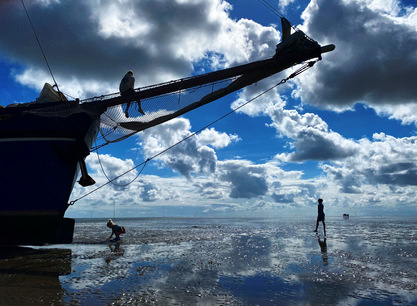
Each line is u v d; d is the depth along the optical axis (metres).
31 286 5.71
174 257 9.37
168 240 15.05
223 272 7.06
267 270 7.23
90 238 16.66
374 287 5.57
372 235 16.95
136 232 21.45
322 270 7.14
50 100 13.11
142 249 11.52
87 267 7.75
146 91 11.98
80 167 13.38
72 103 11.98
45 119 12.06
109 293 5.21
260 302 4.70
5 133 11.81
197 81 11.70
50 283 5.97
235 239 15.35
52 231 12.35
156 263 8.30
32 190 12.05
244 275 6.71
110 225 15.02
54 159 12.21
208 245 12.68
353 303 4.64
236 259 8.89
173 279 6.33
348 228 24.67
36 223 12.12
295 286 5.69
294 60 11.27
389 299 4.83
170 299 4.86
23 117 11.94
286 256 9.34
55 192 12.35
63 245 13.22
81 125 12.39
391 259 8.57
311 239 14.81
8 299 4.81
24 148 11.93
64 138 12.25
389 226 28.06
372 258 8.75
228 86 11.82
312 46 11.09
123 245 13.00
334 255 9.38
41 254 10.21
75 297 4.96
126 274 6.86
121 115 12.58
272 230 22.75
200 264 8.10
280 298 4.92
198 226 32.28
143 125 12.85
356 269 7.19
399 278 6.26
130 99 12.03
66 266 7.90
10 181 11.85
